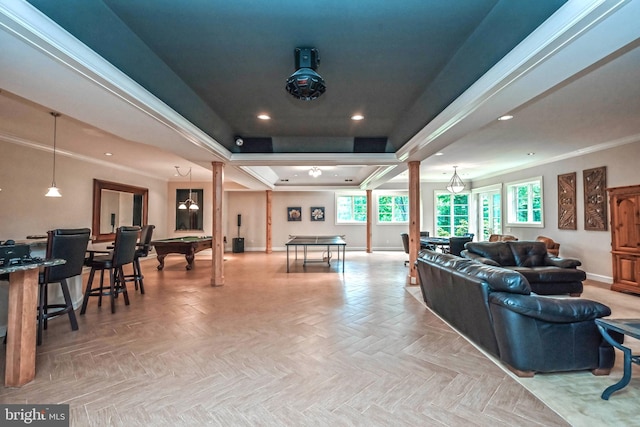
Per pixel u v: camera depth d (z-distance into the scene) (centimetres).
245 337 316
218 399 209
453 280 311
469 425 182
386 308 416
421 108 377
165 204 1009
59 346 295
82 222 656
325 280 608
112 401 206
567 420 185
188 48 257
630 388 219
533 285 462
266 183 916
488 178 946
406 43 250
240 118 439
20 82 233
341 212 1184
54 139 520
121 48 234
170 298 471
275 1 200
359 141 552
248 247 1167
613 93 340
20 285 226
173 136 377
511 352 238
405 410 196
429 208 1088
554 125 453
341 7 206
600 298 457
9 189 507
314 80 236
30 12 170
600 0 151
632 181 516
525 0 184
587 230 601
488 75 243
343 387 223
